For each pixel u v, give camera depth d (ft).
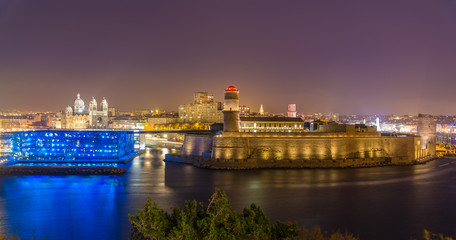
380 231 198.39
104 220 219.61
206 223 94.84
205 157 409.08
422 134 508.53
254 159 385.50
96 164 449.06
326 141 401.90
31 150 481.46
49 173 379.14
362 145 422.41
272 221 213.66
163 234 94.53
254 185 306.76
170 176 351.25
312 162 389.39
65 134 483.51
